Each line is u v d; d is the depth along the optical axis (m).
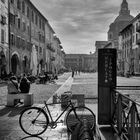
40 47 54.53
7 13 32.66
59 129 6.56
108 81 6.54
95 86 22.83
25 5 41.50
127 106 5.36
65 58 156.50
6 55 31.94
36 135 6.06
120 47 74.00
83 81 32.94
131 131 4.35
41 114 6.40
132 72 51.91
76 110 6.20
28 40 43.88
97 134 4.81
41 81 27.38
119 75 65.38
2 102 11.70
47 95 14.95
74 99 9.39
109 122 6.55
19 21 38.41
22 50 39.69
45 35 59.72
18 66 37.66
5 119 7.76
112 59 6.54
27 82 10.72
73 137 3.12
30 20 45.09
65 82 29.84
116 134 5.84
